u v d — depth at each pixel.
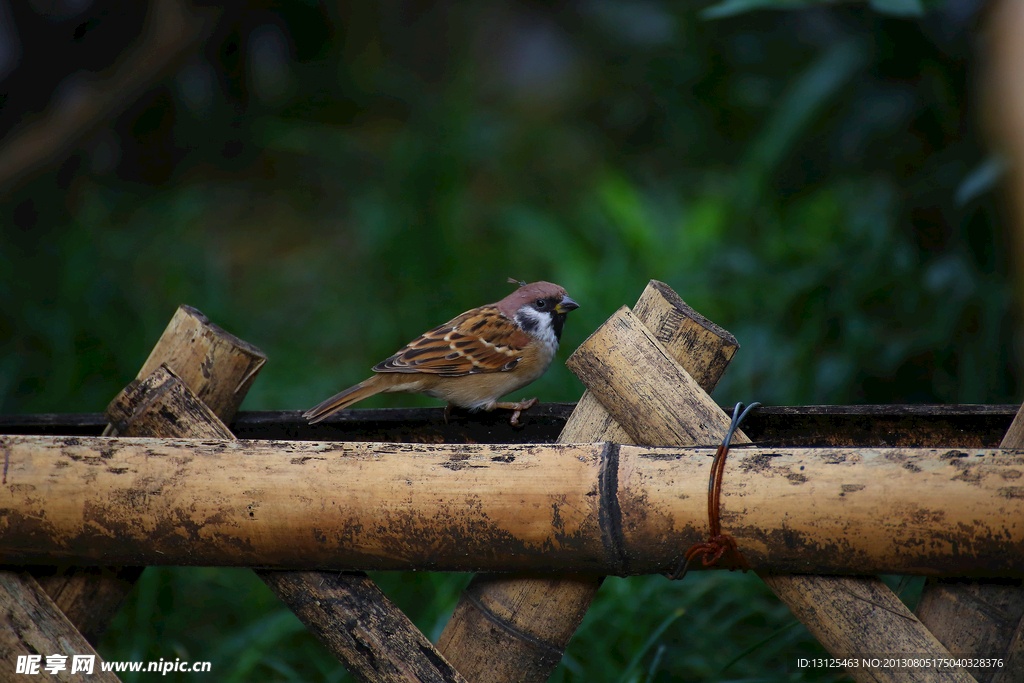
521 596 3.67
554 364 8.99
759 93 11.21
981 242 7.04
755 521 3.22
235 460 3.51
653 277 9.39
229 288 12.23
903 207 7.55
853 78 8.39
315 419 4.60
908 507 3.09
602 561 3.37
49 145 12.15
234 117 15.94
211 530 3.49
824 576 3.37
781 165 9.68
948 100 7.52
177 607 6.74
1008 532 3.01
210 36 13.37
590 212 11.92
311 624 3.69
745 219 9.84
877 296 7.64
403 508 3.41
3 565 3.70
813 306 7.89
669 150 13.95
